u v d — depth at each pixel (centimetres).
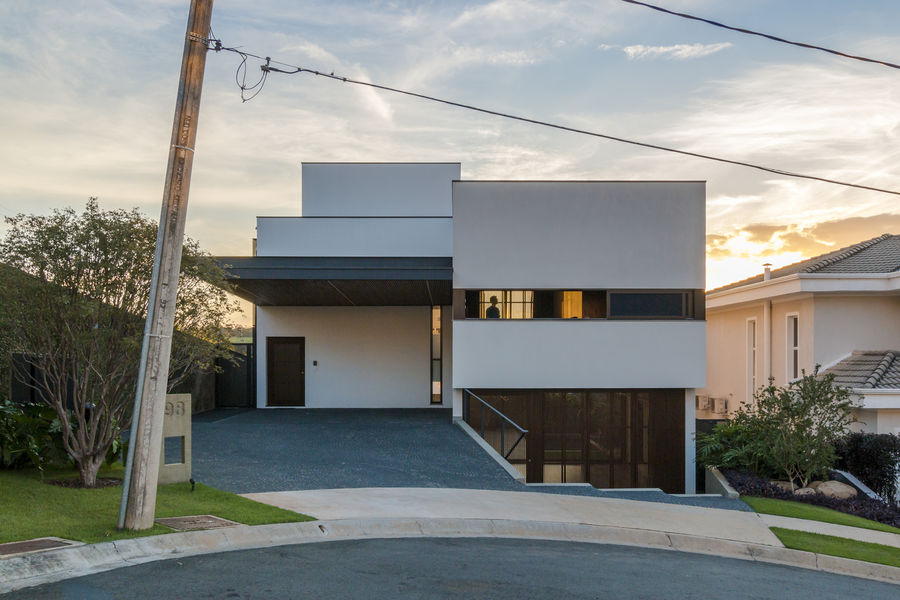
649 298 1493
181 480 891
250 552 619
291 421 1581
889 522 973
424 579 559
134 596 480
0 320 722
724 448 1246
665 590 573
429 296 1667
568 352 1479
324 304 1841
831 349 1585
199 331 848
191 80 669
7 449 858
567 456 1494
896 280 1498
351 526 730
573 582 577
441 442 1304
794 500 1043
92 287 756
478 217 1488
